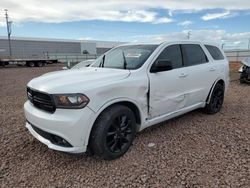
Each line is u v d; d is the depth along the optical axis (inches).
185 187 113.6
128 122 145.7
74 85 128.6
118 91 137.9
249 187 112.7
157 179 120.5
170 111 175.9
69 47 2719.0
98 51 3115.2
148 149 153.0
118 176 124.0
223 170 127.2
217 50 235.1
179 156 143.4
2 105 283.3
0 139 172.9
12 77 680.4
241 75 451.5
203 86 204.5
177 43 187.3
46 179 122.8
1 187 116.3
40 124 131.8
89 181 120.3
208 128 190.1
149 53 167.3
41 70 1013.2
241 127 192.4
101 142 131.8
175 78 173.0
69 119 123.3
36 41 2466.8
